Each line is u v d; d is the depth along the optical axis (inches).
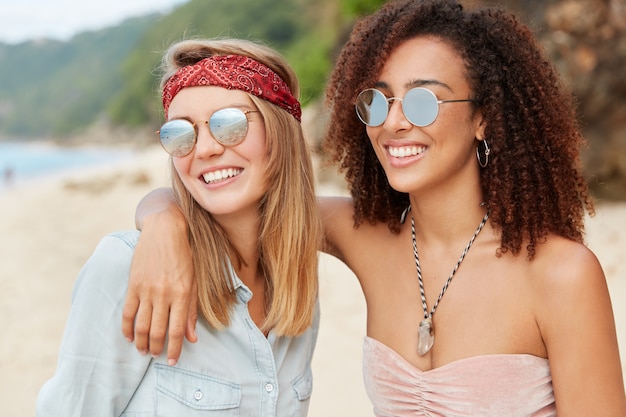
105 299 71.6
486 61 79.0
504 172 80.7
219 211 76.9
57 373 72.1
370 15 90.1
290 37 2536.9
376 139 82.0
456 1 82.0
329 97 94.7
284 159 80.6
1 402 229.6
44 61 6417.3
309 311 82.9
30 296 366.3
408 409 84.0
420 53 77.9
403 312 87.4
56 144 4121.6
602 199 389.7
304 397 83.7
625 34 370.6
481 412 79.2
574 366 75.6
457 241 84.4
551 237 79.6
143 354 71.7
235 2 2770.7
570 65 382.9
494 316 80.2
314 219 84.0
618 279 260.7
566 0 380.5
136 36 6230.3
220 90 76.0
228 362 77.3
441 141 78.1
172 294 71.2
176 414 74.0
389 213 91.4
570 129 83.0
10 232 612.7
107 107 4301.2
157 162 1269.7
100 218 674.2
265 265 84.4
